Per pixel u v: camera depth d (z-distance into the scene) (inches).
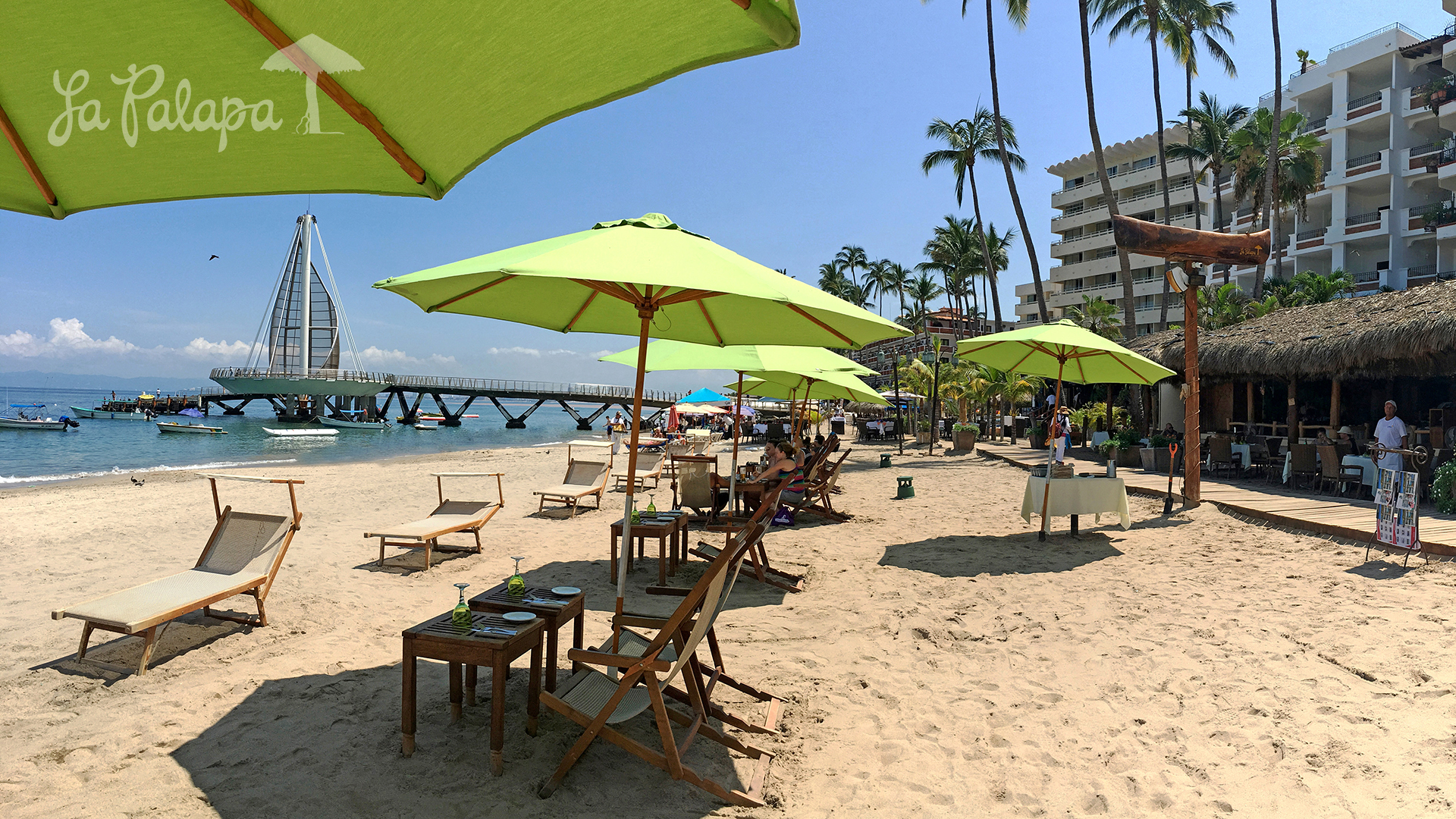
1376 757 125.9
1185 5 1090.1
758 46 44.6
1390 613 197.9
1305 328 528.1
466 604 137.9
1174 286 403.5
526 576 267.4
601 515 420.5
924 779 124.9
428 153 55.2
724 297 147.9
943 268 2078.0
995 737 139.5
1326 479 425.1
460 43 43.7
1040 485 328.2
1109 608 218.2
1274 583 238.4
